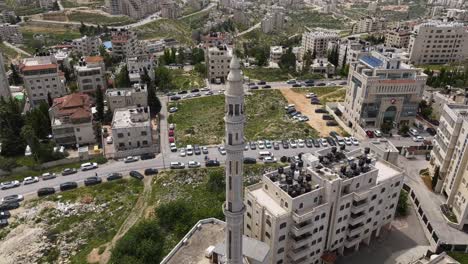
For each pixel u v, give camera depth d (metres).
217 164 133.50
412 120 160.38
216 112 182.38
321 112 179.12
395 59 151.38
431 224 99.88
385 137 153.75
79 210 112.69
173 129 163.00
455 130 106.12
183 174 128.88
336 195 81.56
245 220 86.94
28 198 118.00
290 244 80.69
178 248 75.94
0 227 106.69
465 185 99.19
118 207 113.88
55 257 96.44
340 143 147.25
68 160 137.25
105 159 137.75
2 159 132.25
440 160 115.25
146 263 89.50
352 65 163.38
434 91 178.25
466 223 98.81
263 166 132.50
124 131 141.62
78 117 145.25
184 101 196.25
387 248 96.31
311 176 84.19
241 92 57.62
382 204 93.25
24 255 97.06
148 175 129.62
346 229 89.44
